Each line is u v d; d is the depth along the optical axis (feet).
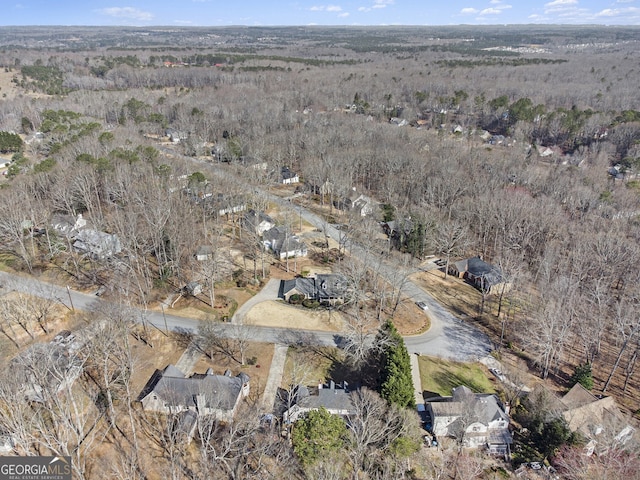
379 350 194.29
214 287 265.13
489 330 243.40
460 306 263.49
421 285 283.38
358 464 147.74
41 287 247.29
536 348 226.79
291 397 176.04
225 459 143.43
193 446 161.79
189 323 232.73
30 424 140.97
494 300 270.87
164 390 175.52
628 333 223.71
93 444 155.94
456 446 171.94
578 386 196.44
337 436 152.87
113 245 274.16
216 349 214.69
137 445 154.71
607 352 233.14
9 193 298.35
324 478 138.21
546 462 167.32
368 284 275.39
